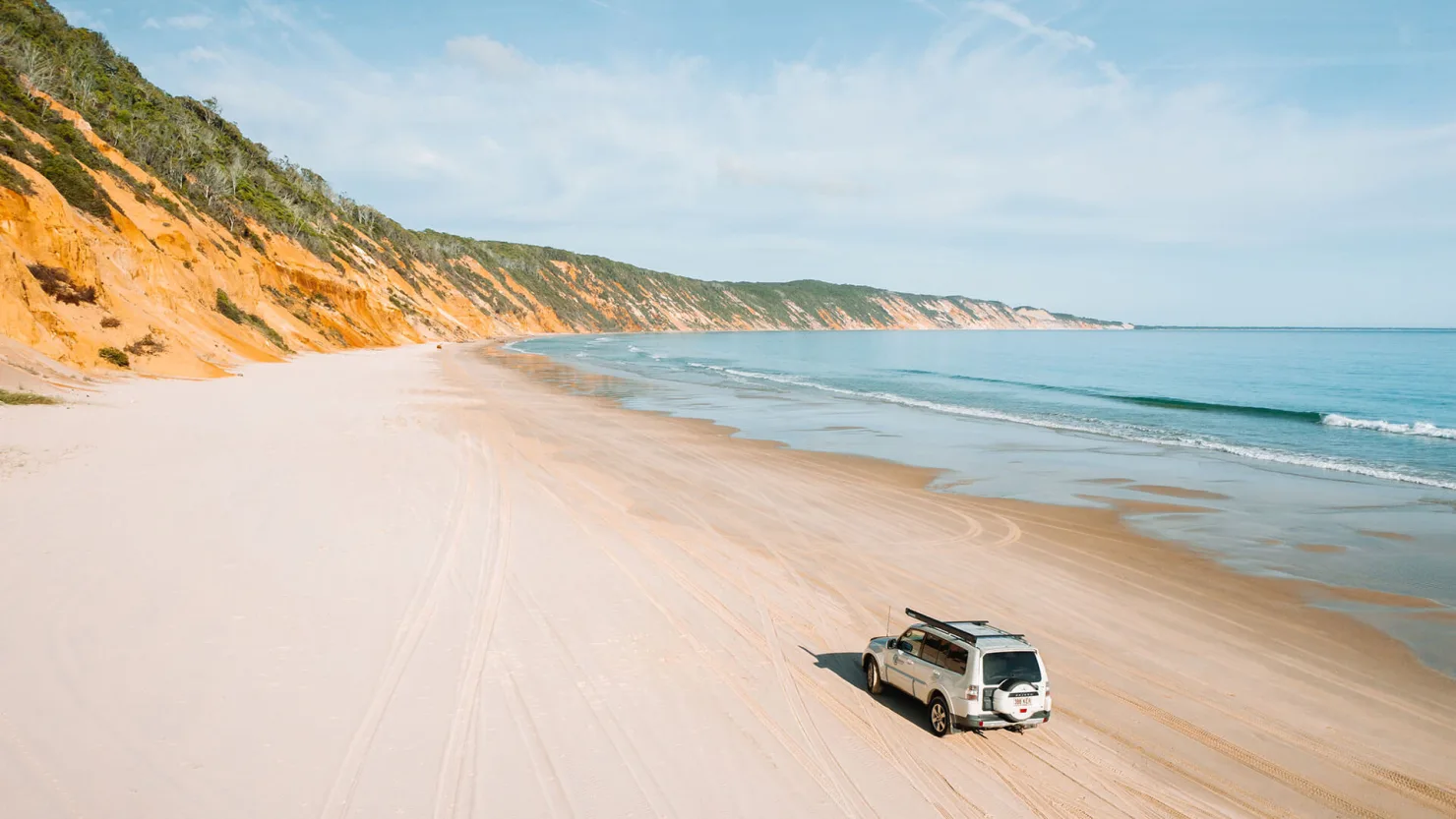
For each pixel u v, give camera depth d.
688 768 9.39
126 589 13.35
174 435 26.95
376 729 9.70
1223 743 10.88
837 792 9.14
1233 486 27.92
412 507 20.25
